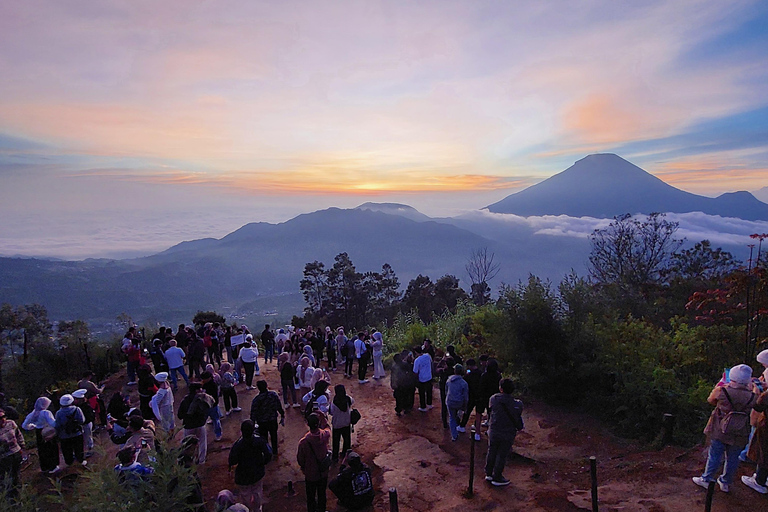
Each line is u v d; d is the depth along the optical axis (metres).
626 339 10.89
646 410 8.83
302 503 7.29
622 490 6.34
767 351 5.68
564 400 11.05
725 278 10.42
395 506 5.76
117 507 4.25
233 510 4.64
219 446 9.41
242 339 16.14
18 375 17.39
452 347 10.65
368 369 16.94
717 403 5.76
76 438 8.36
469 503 6.60
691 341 10.48
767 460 5.45
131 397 13.17
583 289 11.91
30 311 31.70
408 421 10.65
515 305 11.84
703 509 5.41
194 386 8.52
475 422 9.16
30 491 5.21
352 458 7.02
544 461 8.02
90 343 19.86
